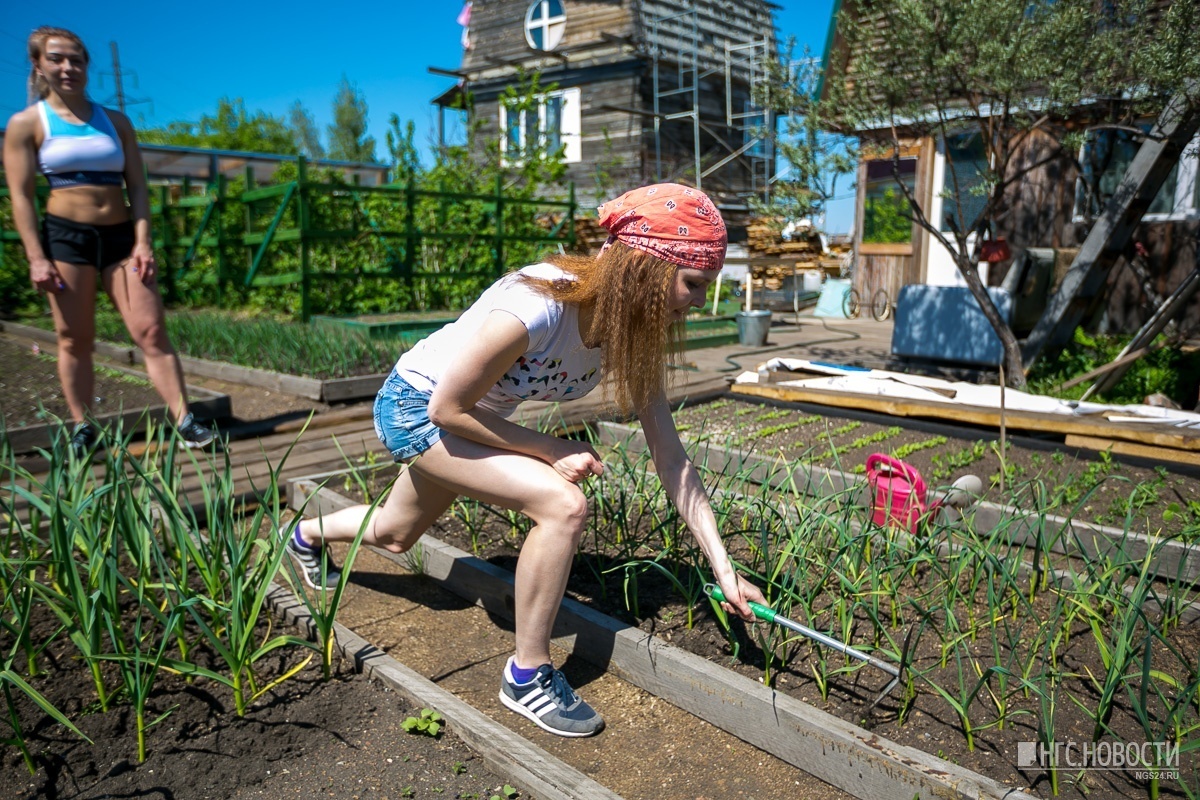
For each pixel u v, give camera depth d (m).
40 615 2.66
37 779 1.94
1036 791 1.87
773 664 2.40
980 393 5.23
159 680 2.34
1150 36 5.41
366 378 6.07
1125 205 6.05
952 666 2.39
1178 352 6.57
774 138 6.40
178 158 16.39
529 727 2.28
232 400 6.00
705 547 2.29
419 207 11.04
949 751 2.02
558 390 2.29
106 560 2.21
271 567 2.28
